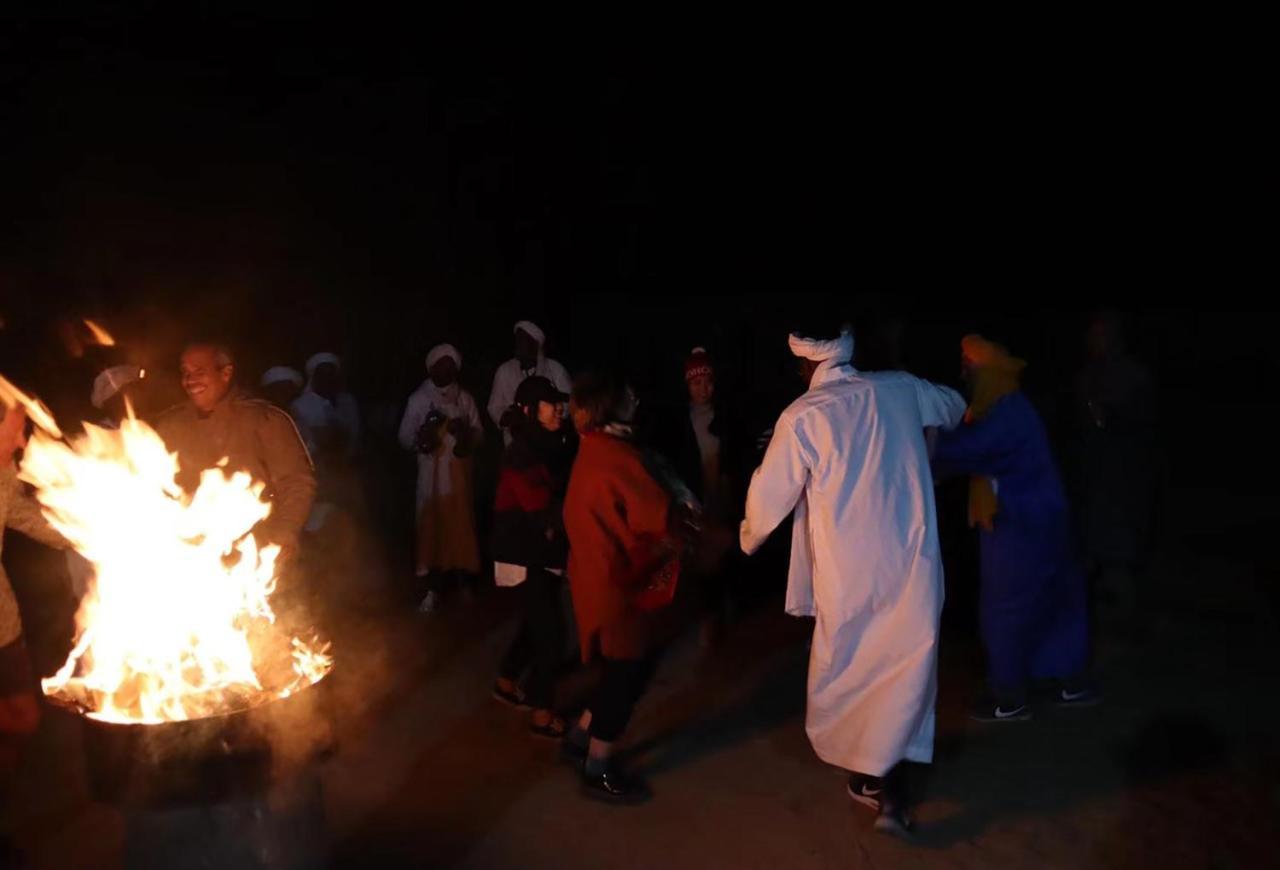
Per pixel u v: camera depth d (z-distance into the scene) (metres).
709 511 5.98
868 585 3.99
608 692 4.36
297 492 4.25
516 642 5.23
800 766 4.72
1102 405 6.36
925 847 4.05
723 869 3.92
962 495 7.69
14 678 3.87
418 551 6.81
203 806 3.05
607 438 4.36
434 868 3.94
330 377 6.82
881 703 4.02
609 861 3.98
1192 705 5.20
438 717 5.25
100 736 3.04
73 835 4.15
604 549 4.30
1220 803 4.28
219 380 4.24
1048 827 4.16
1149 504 6.39
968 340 4.92
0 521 3.85
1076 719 5.09
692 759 4.81
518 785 4.57
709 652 6.11
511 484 4.92
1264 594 6.87
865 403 4.06
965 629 6.37
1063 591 5.08
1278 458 10.60
